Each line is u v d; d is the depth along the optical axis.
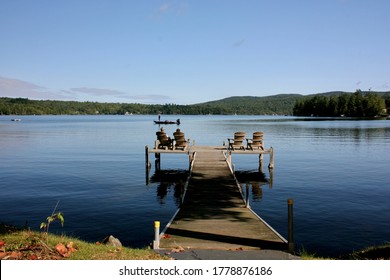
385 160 30.88
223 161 23.73
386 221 13.59
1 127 90.25
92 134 65.88
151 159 33.31
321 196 17.86
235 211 13.38
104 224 13.34
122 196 18.16
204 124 108.94
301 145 43.78
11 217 14.24
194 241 9.95
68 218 14.07
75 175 24.05
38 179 22.52
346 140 50.22
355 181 21.67
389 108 160.75
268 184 21.16
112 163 29.89
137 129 83.44
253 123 111.81
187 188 17.05
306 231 12.47
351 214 14.55
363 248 10.84
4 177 23.11
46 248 7.49
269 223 13.49
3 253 6.96
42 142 49.56
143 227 13.03
